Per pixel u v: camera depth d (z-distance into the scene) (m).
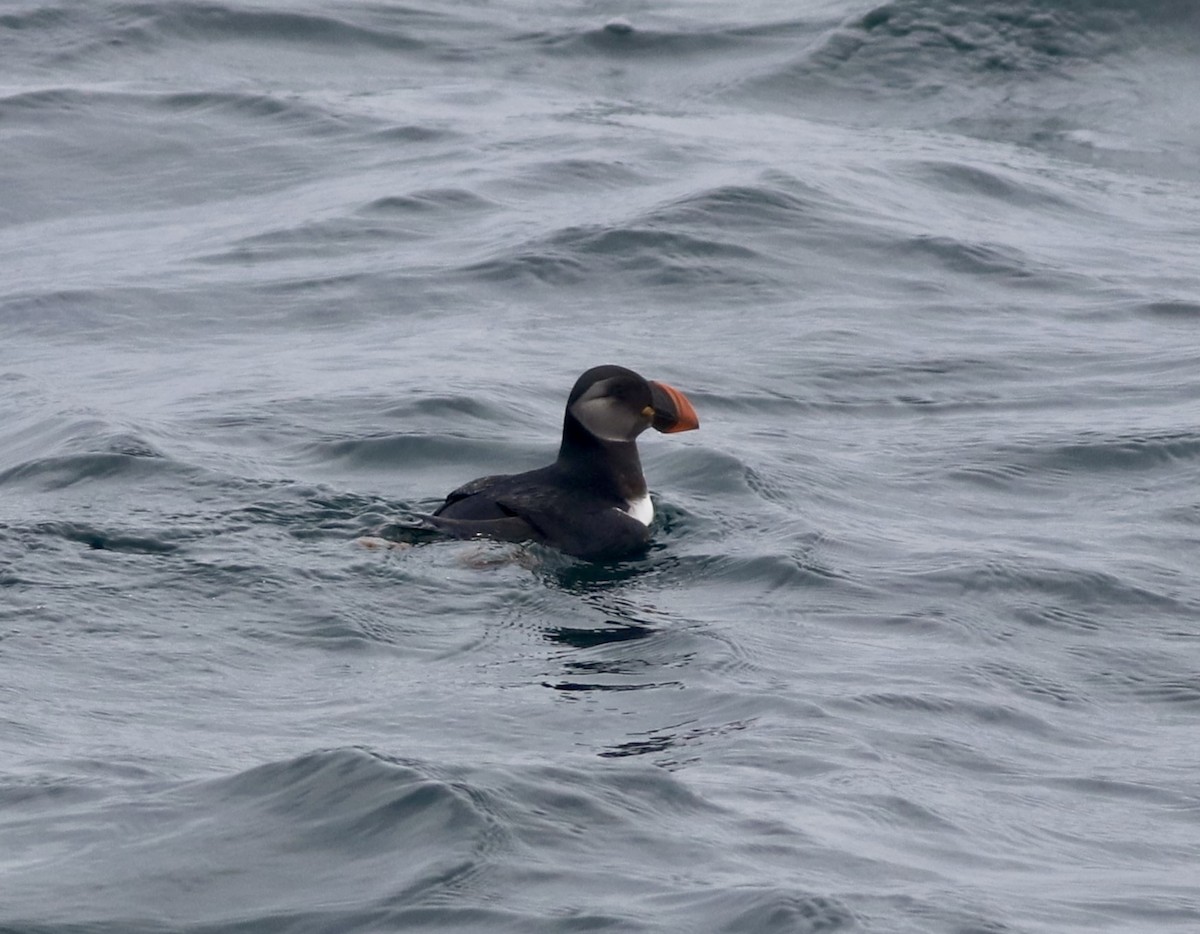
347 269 27.05
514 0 45.56
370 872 9.67
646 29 42.62
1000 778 11.84
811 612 15.05
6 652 13.51
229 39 41.41
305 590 14.88
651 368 22.69
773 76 39.44
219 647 13.81
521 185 31.03
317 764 10.81
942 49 39.88
